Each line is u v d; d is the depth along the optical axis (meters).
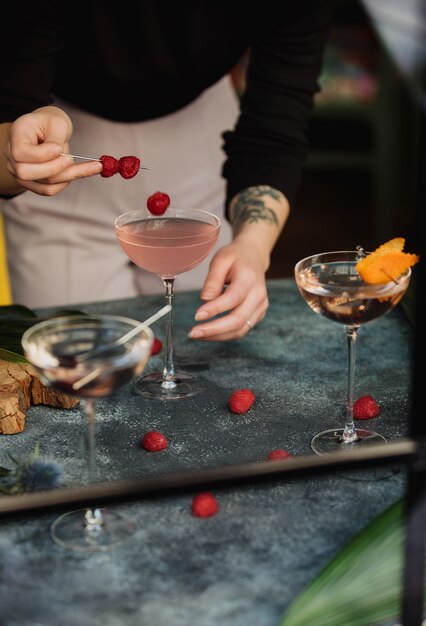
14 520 1.09
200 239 1.32
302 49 1.62
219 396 1.30
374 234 3.38
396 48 2.53
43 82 1.48
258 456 1.18
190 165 1.82
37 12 1.46
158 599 0.99
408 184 3.26
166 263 1.33
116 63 1.62
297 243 3.28
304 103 1.65
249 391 1.27
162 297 1.55
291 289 1.58
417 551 0.95
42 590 1.00
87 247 1.85
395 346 1.41
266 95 1.62
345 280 1.21
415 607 0.96
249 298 1.37
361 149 3.63
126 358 1.04
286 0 1.59
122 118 1.72
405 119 3.19
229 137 1.64
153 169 1.79
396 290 1.16
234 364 1.37
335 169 4.08
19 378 1.24
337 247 3.24
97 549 1.04
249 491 1.13
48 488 1.11
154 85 1.66
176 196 1.83
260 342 1.43
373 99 3.51
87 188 1.80
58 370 1.03
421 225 0.99
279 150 1.61
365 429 1.23
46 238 1.83
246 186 1.58
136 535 1.06
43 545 1.05
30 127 1.27
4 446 1.19
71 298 1.86
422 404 0.98
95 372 1.03
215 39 1.63
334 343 1.42
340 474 1.15
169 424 1.24
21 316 1.41
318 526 1.08
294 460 1.03
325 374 1.35
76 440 1.21
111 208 1.82
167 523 1.08
